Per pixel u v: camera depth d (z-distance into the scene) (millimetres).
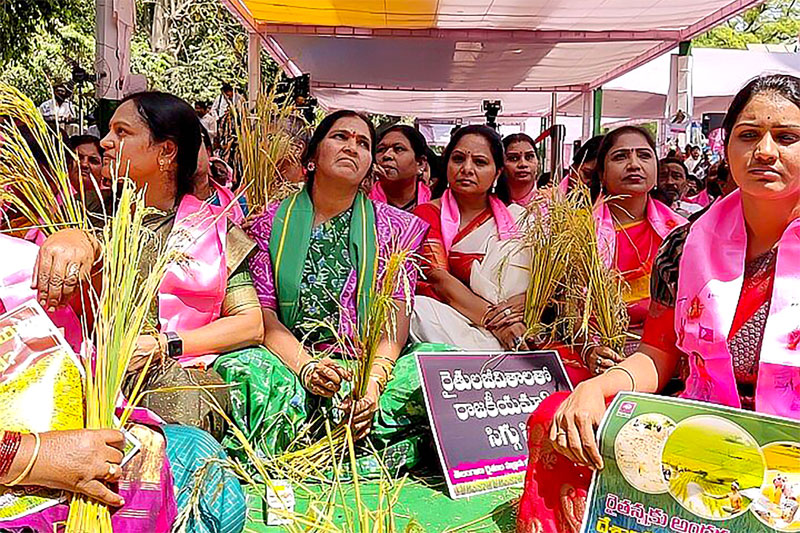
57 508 1597
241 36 16750
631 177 3561
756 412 1780
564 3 8203
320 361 2736
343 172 3045
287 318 3086
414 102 17656
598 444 1892
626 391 1957
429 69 12344
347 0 8234
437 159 5035
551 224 3363
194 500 1701
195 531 1862
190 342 2578
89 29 11719
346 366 2857
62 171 2137
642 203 3656
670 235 2230
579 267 3271
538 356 3053
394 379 2900
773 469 1713
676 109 9484
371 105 18438
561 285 3355
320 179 3123
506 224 3711
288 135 4391
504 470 2721
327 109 18422
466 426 2754
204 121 6988
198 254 2645
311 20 9109
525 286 3510
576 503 2010
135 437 1704
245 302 2771
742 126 1874
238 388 2676
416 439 2859
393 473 2814
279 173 4199
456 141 3801
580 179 3742
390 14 8820
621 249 3566
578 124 19672
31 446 1510
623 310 3287
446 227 3793
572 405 1954
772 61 12266
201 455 1948
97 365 1688
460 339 3395
